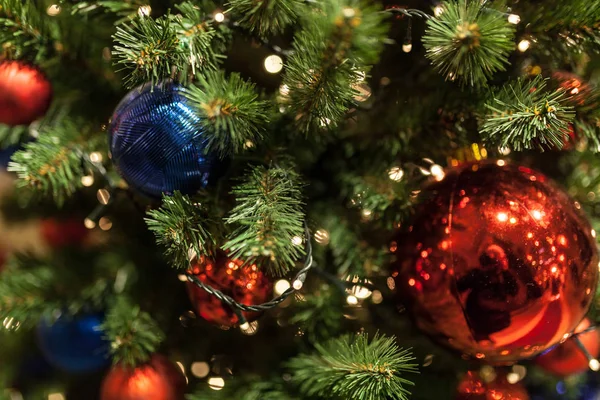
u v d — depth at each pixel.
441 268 0.66
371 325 0.79
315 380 0.73
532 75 0.70
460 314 0.65
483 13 0.64
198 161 0.66
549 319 0.64
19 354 0.91
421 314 0.69
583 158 0.80
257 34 0.67
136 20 0.67
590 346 0.76
